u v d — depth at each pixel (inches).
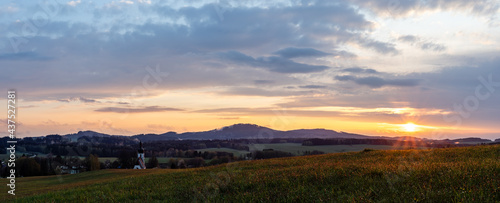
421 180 438.9
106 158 4249.5
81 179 2084.2
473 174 434.6
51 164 3378.4
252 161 1386.6
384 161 859.4
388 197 366.3
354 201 360.2
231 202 466.6
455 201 319.3
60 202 664.4
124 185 824.3
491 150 957.8
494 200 319.3
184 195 573.0
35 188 1584.6
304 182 526.6
